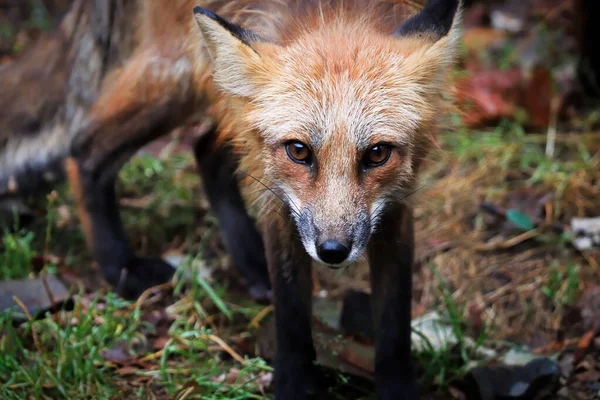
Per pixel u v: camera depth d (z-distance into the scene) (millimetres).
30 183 5754
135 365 4516
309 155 3510
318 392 4180
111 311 4773
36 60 5703
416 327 4742
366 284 5340
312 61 3568
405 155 3592
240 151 4016
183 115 4840
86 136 5066
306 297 4074
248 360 4480
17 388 4277
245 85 3648
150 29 4797
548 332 4832
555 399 4215
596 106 7059
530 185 6176
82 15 5453
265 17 4043
